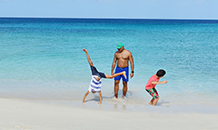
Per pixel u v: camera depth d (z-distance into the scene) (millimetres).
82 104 6648
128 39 30547
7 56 15336
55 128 4434
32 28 58125
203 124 5145
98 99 7383
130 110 6227
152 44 24875
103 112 5891
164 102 7199
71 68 11938
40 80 9516
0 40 25984
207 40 30203
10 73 10594
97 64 13148
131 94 8102
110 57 15742
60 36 34062
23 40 26516
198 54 17828
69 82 9320
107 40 29000
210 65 13383
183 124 5109
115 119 5320
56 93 7820
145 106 6719
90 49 20094
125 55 7449
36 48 19828
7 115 5164
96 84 6742
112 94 8055
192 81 9781
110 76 6828
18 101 6586
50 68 11820
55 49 19531
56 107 6156
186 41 28609
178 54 17766
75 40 28375
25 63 13023
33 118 5066
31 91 7973
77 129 4453
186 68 12461
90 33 42344
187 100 7398
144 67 12680
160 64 13602
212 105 6910
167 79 10133
